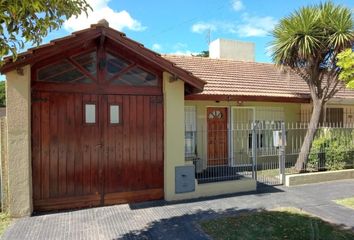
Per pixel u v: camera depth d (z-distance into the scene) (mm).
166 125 7566
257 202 7492
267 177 10188
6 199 6727
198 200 7664
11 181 6359
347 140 10906
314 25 9883
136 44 6953
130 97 7395
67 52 6836
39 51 6199
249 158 12422
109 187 7195
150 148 7562
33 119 6645
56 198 6797
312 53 10000
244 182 8547
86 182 7020
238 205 7242
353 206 7172
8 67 6074
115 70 7285
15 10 3387
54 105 6785
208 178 8812
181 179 7703
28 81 6441
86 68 7055
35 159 6656
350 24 9656
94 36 6562
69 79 6910
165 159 7598
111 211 6773
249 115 12594
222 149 12164
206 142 11844
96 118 7105
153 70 7570
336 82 10508
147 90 7535
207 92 11102
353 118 14703
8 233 5586
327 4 10141
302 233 5512
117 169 7266
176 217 6418
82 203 6988
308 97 12656
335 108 14312
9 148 6344
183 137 7715
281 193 8375
